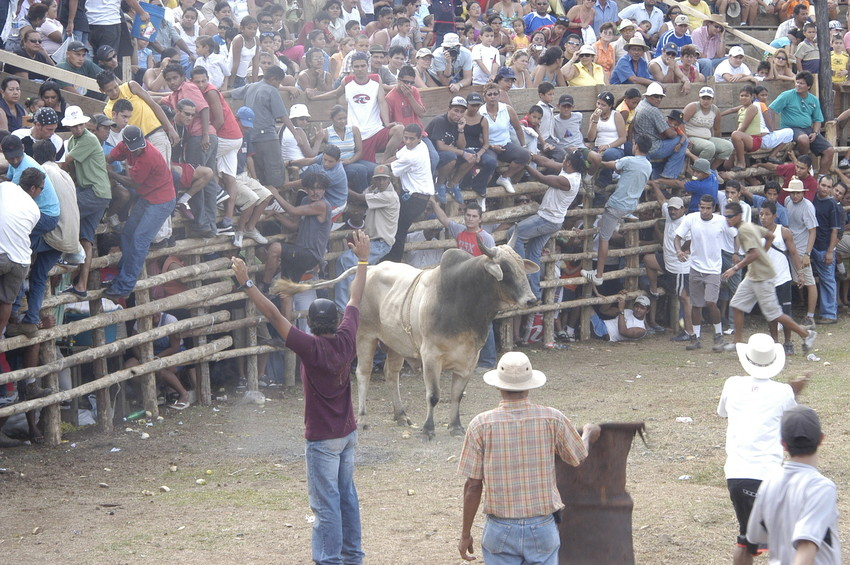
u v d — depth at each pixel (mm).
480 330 12406
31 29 14977
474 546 9125
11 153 11672
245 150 15039
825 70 21734
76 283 13578
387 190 15828
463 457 6949
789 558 5887
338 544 8047
